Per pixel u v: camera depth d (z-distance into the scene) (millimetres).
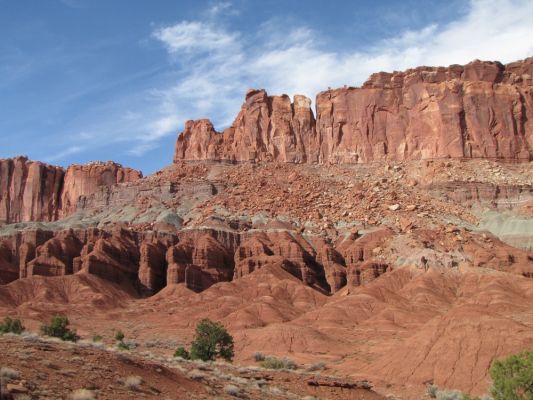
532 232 191000
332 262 187000
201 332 89562
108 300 165750
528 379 45031
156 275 190375
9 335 40281
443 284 162125
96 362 35906
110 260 185500
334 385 55438
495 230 196875
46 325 93125
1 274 191250
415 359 77500
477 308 81688
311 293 165500
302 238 198750
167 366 42750
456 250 177000
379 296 157250
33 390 29094
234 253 196375
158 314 155375
